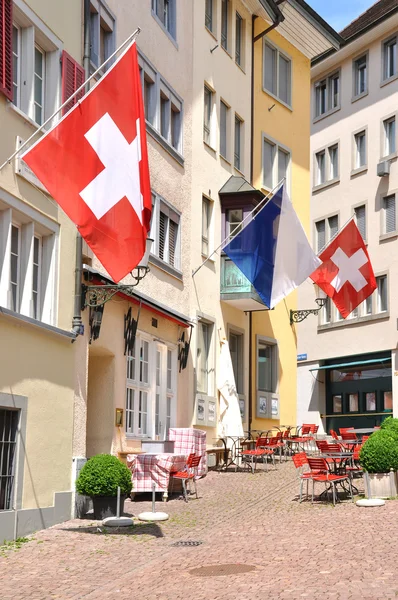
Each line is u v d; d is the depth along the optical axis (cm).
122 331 1936
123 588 1022
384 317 3731
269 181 3098
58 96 1591
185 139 2483
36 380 1467
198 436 2189
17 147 1427
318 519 1515
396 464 1781
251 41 3008
